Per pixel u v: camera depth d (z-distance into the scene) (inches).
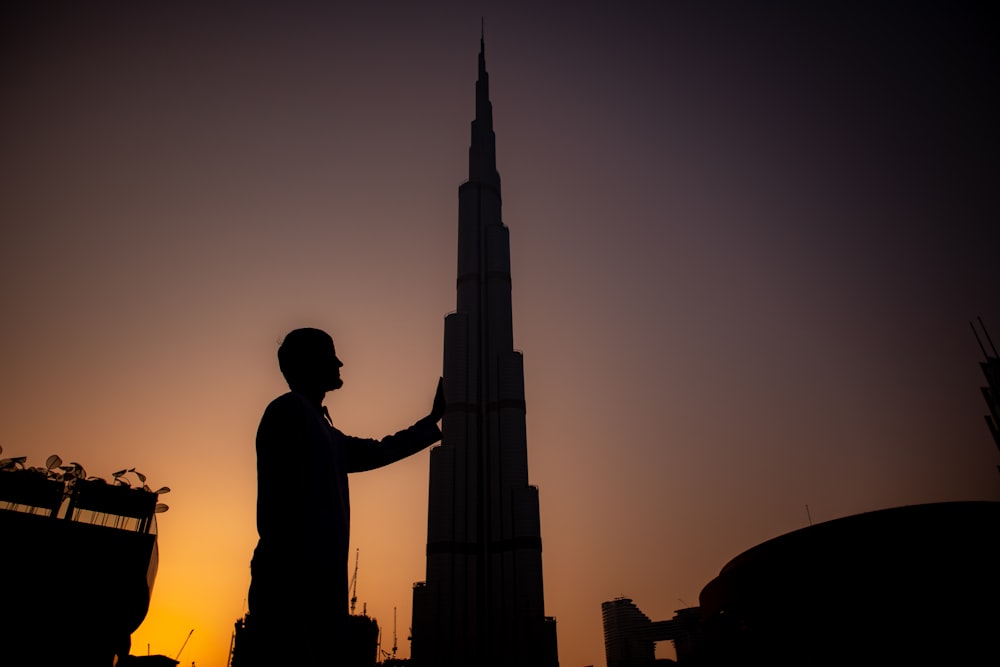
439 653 5954.7
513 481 6742.1
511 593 6215.6
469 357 7559.1
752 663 2049.7
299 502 118.1
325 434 134.2
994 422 2982.3
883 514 1728.6
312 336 152.5
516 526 6496.1
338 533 121.5
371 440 153.2
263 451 123.6
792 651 1852.9
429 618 6112.2
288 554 112.6
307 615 108.5
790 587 1889.8
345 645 113.0
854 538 1749.5
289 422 126.1
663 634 7086.6
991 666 1461.6
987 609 1505.9
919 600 1588.3
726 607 2285.9
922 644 1556.3
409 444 155.9
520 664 5866.1
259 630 106.3
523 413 7214.6
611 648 7327.8
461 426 7091.5
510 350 7618.1
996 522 1582.2
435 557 6422.2
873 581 1676.9
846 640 1695.4
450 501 6683.1
